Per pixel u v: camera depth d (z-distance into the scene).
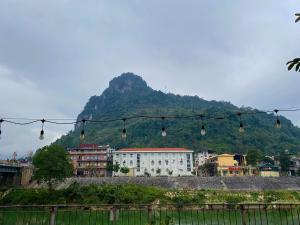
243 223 13.67
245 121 147.00
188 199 51.03
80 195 50.22
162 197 51.81
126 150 107.69
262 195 54.88
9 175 72.12
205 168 104.00
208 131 139.12
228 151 121.06
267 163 100.38
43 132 16.14
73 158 105.56
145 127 157.75
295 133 167.00
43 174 54.72
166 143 136.00
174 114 162.00
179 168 106.25
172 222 15.20
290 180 68.81
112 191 51.28
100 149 107.38
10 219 22.47
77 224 21.98
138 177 70.69
